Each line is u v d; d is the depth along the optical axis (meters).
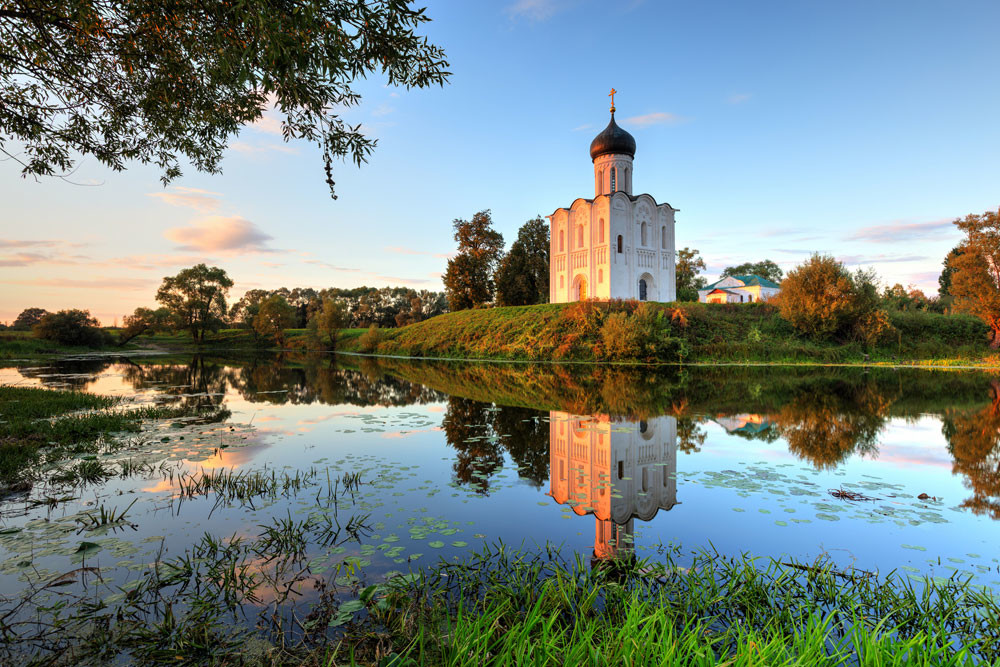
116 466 7.88
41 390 16.34
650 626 3.14
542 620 3.24
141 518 5.63
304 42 4.74
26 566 4.43
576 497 6.50
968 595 3.88
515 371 27.61
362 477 7.37
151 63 6.36
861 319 34.31
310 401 16.16
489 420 12.40
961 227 38.53
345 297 103.12
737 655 2.80
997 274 37.19
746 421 12.05
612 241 44.66
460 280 57.81
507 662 2.86
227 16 4.98
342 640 3.37
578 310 37.44
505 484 7.05
